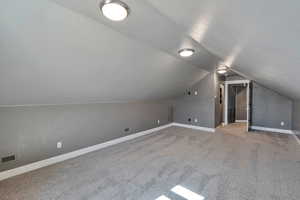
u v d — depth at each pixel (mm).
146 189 2064
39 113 2633
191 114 5586
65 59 1940
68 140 3027
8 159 2332
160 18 1534
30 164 2547
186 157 3066
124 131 4176
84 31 1703
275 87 3957
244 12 746
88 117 3352
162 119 5531
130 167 2662
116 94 3486
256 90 5340
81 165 2732
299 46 931
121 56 2359
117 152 3336
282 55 1250
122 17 1369
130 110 4332
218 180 2254
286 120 4859
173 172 2492
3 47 1486
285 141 4035
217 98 5523
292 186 2096
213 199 1856
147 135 4680
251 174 2410
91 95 3051
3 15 1262
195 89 5445
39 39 1569
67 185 2150
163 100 5539
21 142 2447
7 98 2145
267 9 641
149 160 2938
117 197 1912
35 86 2156
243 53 1699
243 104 6758
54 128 2824
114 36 1941
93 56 2104
